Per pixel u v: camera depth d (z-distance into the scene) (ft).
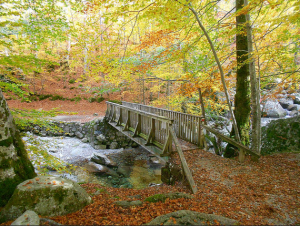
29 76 43.88
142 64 20.45
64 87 56.18
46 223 5.85
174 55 19.31
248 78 19.58
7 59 12.44
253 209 9.19
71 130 35.96
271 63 21.67
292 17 11.05
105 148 32.68
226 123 31.27
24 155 10.19
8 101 45.96
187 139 21.04
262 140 20.48
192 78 20.52
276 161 15.78
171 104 32.86
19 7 12.73
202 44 19.89
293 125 18.34
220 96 30.86
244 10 13.20
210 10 19.13
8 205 7.04
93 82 44.80
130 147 34.50
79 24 15.88
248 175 13.53
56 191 7.66
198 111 33.09
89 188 12.60
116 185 20.97
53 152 28.71
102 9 15.06
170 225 6.65
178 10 15.64
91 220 7.26
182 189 12.33
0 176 8.34
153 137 19.44
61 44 48.21
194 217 7.26
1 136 8.88
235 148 19.06
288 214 8.70
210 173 14.01
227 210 9.04
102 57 18.15
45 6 13.21
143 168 25.76
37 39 13.94
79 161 27.20
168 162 15.60
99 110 49.85
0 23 12.20
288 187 11.43
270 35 18.57
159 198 9.80
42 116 14.88
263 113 36.65
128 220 7.45
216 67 21.34
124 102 41.60
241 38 18.89
